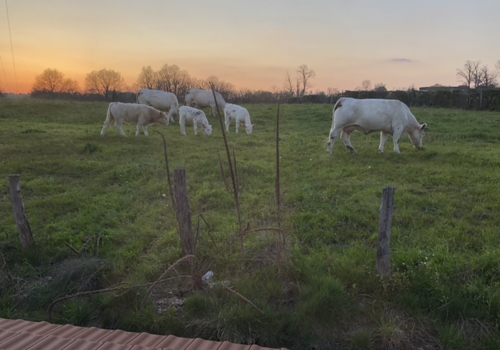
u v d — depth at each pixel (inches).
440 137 552.4
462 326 139.9
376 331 139.8
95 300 159.8
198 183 312.2
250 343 136.7
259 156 422.0
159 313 150.6
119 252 196.1
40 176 329.7
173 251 189.3
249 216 238.4
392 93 1064.2
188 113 613.3
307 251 193.2
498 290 149.3
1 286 167.8
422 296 151.4
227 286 159.6
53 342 114.7
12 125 650.8
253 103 1279.5
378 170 346.0
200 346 119.0
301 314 142.7
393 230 211.0
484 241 196.5
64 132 577.9
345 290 155.9
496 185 287.1
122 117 566.3
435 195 269.4
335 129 427.5
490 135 550.9
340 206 248.4
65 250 195.8
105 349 111.2
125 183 315.6
